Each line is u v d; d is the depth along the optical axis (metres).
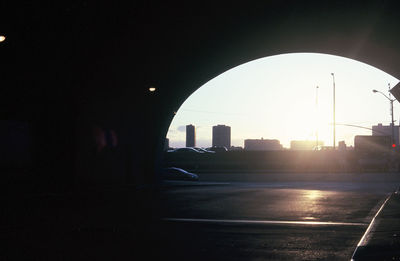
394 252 8.03
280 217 14.26
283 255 8.49
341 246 9.37
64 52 20.36
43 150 23.64
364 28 23.94
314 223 12.86
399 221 12.02
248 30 24.20
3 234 10.72
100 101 26.95
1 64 18.80
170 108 33.59
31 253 8.50
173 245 9.48
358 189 31.22
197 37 23.69
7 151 21.20
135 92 28.92
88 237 10.38
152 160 35.25
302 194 25.25
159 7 19.50
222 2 20.23
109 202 19.97
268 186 36.31
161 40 22.94
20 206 17.97
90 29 19.34
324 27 24.38
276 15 22.58
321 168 64.12
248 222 13.05
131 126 31.81
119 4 18.19
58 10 16.98
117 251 8.79
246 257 8.32
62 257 8.18
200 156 68.12
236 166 66.94
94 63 22.59
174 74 28.17
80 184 26.31
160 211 16.00
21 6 15.87
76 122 25.59
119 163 31.06
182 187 33.75
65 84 23.09
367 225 12.45
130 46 22.44
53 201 20.47
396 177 51.47
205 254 8.58
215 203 19.27
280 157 66.00
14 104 21.17
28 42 18.31
